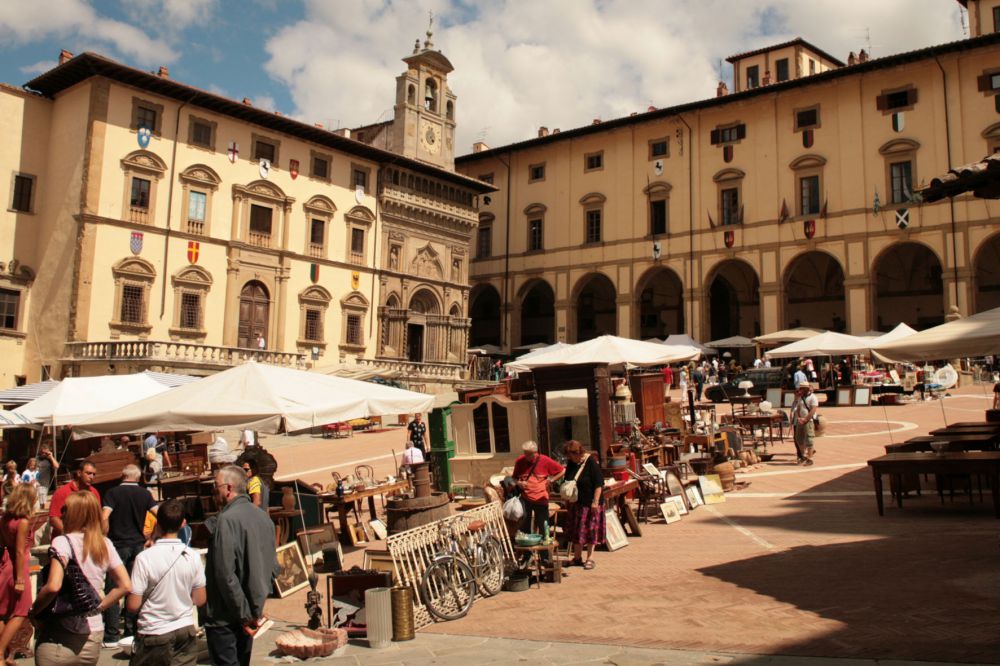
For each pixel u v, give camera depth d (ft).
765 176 165.17
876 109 152.87
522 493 40.04
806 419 69.92
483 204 210.38
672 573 37.68
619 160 186.29
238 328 140.56
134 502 34.53
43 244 129.80
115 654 31.55
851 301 152.76
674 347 75.51
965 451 48.19
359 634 32.07
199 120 136.98
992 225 139.03
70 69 124.06
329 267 156.46
